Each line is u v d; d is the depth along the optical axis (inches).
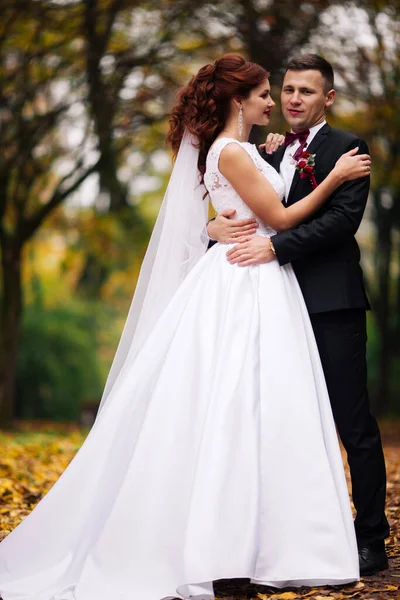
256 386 139.2
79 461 144.1
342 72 457.7
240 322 143.9
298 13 434.9
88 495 142.3
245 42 448.1
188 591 126.7
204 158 158.1
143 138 538.3
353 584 136.2
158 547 132.1
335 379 147.9
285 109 156.6
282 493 134.3
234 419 136.0
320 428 138.2
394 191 621.3
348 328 148.7
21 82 481.7
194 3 442.3
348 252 151.5
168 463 135.9
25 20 463.5
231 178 150.5
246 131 157.8
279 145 165.2
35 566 141.6
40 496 218.1
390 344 730.2
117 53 467.8
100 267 903.1
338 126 486.9
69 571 138.1
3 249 536.7
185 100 158.9
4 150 510.3
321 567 131.3
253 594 135.3
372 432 148.7
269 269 148.5
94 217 612.7
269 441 136.3
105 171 515.2
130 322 158.9
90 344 875.4
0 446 313.4
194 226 158.4
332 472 138.0
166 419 138.9
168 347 147.4
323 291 149.0
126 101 481.7
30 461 277.0
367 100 467.8
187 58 475.5
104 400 157.4
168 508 133.7
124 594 129.6
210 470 132.3
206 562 126.9
